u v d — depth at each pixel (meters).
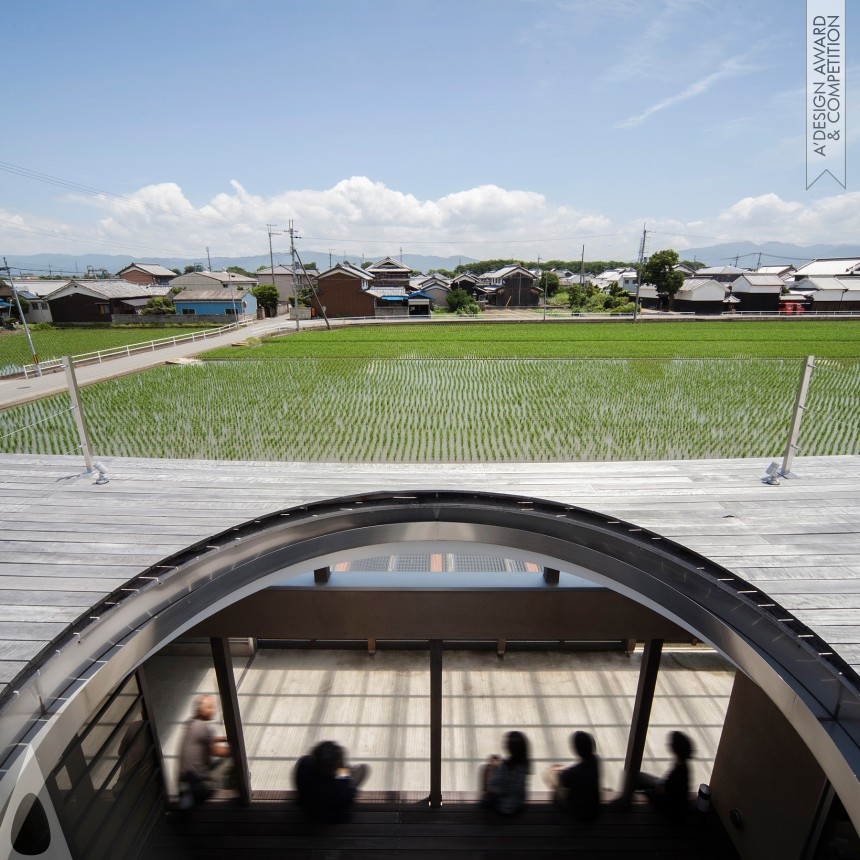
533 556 5.27
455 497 5.60
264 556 4.76
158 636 3.91
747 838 4.93
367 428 14.98
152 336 37.06
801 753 4.22
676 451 12.75
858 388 19.44
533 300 64.94
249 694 7.41
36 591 4.17
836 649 3.61
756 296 55.00
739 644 3.79
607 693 7.45
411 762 6.35
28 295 45.78
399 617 5.43
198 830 5.25
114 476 6.66
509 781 5.50
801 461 7.22
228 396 19.02
